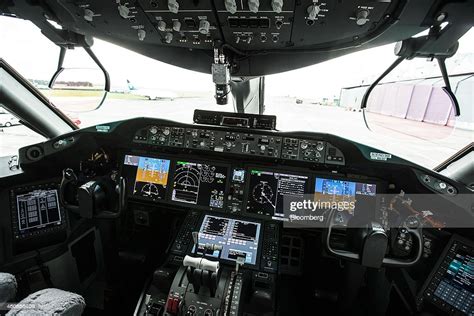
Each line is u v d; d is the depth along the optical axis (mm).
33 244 1905
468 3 930
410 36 1203
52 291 828
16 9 1230
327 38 1251
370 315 1926
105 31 1364
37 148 1946
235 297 1425
